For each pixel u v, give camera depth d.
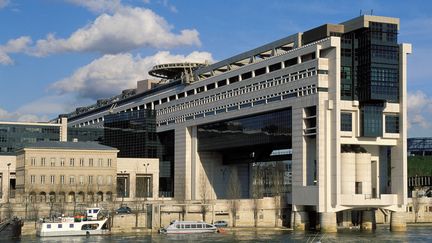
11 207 183.62
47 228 163.25
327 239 155.62
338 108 176.25
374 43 179.12
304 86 184.38
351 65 181.00
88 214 171.50
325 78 179.38
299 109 186.00
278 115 198.38
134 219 182.88
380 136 180.75
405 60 182.62
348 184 176.25
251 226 194.62
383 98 179.50
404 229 181.25
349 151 180.00
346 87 179.62
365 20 178.25
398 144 184.00
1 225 157.25
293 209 187.38
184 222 175.25
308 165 184.12
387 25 181.50
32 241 151.75
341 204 174.25
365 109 179.00
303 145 183.88
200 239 157.88
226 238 160.12
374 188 188.12
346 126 178.00
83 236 165.62
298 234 170.38
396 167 184.38
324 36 185.12
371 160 187.00
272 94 198.62
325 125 177.62
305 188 182.00
